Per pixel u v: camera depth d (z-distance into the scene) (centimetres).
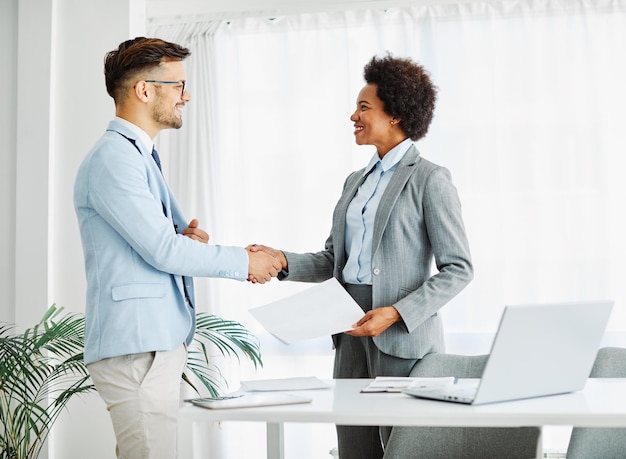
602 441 187
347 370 232
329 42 374
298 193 371
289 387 179
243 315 368
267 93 377
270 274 228
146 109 202
